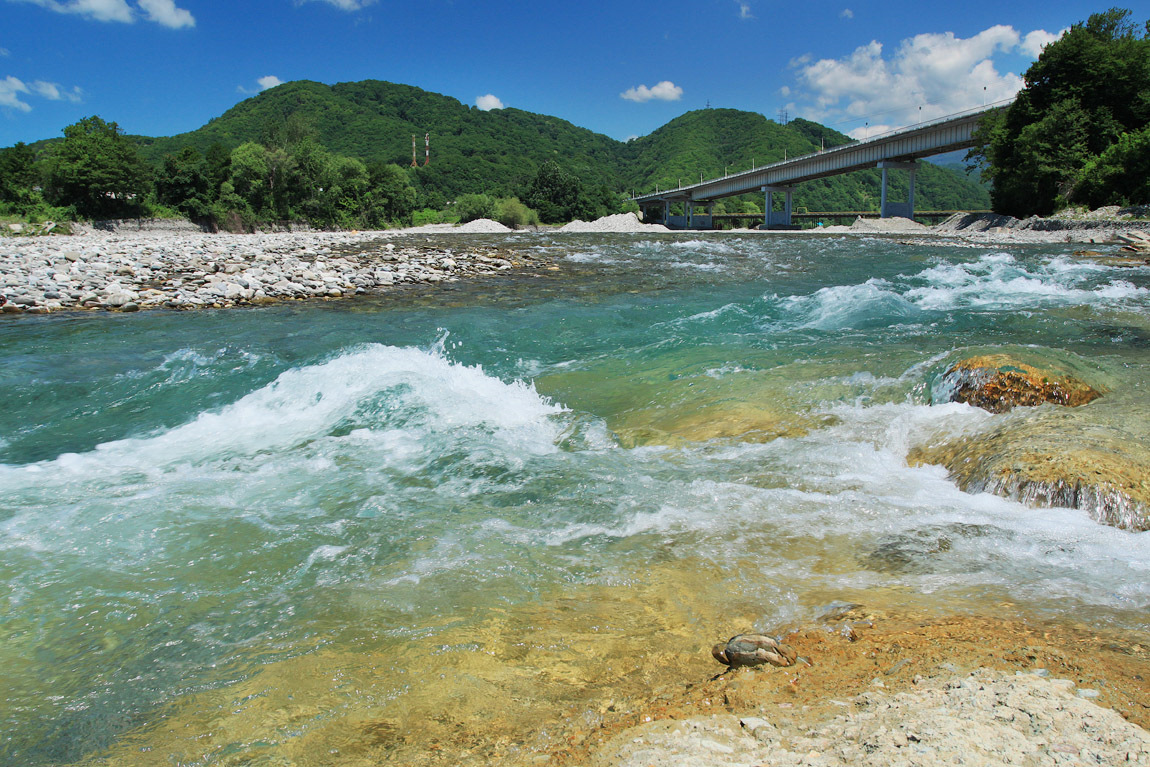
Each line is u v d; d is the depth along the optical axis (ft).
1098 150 127.54
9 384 25.55
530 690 8.77
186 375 27.02
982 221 136.15
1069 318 33.12
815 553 12.66
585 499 15.48
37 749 7.89
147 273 52.90
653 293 49.16
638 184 594.65
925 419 19.48
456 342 33.01
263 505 15.34
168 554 12.93
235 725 8.21
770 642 9.30
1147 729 6.88
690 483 16.25
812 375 24.06
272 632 10.29
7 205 173.27
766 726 7.45
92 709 8.62
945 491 15.47
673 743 7.25
